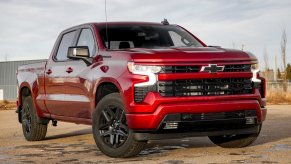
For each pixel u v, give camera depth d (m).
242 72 6.19
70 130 10.98
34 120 8.62
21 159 6.38
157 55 5.88
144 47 6.99
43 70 8.28
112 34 7.07
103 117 6.33
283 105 21.69
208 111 5.91
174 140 8.09
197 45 7.46
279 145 7.19
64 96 7.50
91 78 6.62
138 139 5.88
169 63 5.85
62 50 7.98
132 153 6.07
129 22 7.57
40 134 8.70
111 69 6.21
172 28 7.79
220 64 6.04
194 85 5.93
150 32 7.40
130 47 6.95
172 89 5.84
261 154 6.27
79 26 7.68
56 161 6.12
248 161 5.71
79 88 7.00
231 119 6.07
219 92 6.05
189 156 6.22
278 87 37.16
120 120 6.07
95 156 6.46
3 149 7.52
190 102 5.86
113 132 6.19
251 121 6.26
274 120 12.48
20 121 9.28
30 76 8.77
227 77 6.09
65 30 8.12
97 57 6.66
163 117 5.75
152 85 5.80
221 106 5.96
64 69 7.54
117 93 6.19
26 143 8.44
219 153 6.45
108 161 5.97
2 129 11.52
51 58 8.18
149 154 6.47
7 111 20.59
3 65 56.75
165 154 6.45
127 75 5.93
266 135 8.64
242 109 6.13
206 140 8.02
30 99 8.80
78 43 7.52
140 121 5.78
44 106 8.24
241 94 6.19
